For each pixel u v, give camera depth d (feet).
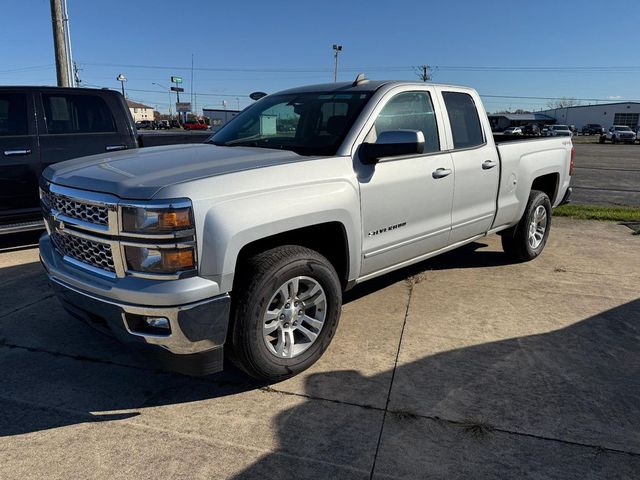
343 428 9.24
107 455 8.55
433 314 14.21
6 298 15.38
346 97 13.03
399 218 12.85
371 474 8.12
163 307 8.73
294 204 10.07
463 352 12.01
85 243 9.89
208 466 8.29
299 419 9.51
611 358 11.79
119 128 22.41
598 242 22.57
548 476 8.10
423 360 11.63
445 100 14.74
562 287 16.48
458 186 14.65
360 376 10.96
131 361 11.69
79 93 21.53
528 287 16.47
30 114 20.30
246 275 9.72
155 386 10.68
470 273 17.89
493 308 14.66
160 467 8.27
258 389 10.53
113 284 9.13
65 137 20.98
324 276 10.80
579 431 9.16
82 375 11.09
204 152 11.64
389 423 9.37
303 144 12.39
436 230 14.21
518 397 10.18
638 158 88.69
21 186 20.13
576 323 13.67
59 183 10.33
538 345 12.39
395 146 11.26
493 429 9.19
